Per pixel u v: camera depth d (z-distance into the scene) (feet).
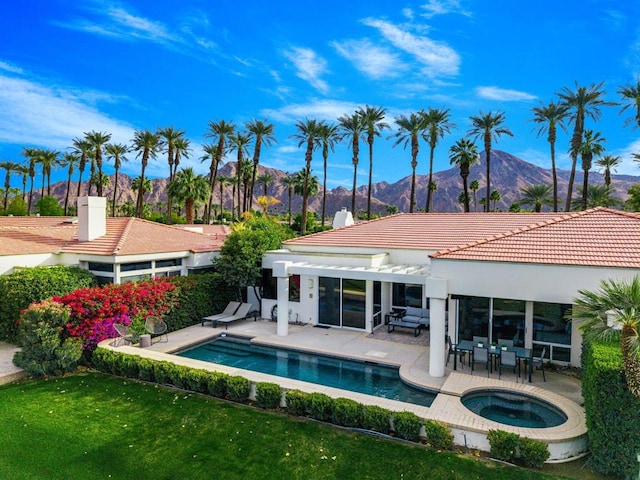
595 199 188.34
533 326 49.47
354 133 178.29
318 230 217.97
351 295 66.69
